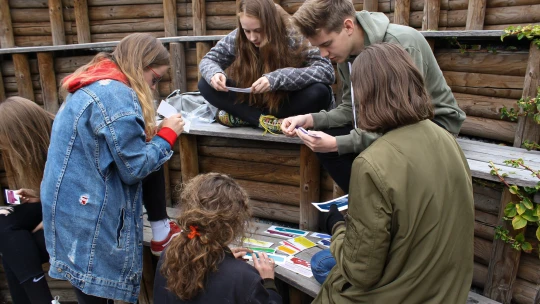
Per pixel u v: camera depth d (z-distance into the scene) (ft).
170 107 6.73
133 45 5.90
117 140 5.36
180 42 11.96
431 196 4.07
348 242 4.31
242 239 5.03
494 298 6.47
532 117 7.36
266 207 8.89
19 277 6.61
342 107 7.11
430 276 4.26
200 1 13.65
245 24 7.07
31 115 6.35
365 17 5.98
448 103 6.36
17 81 13.14
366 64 4.30
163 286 5.07
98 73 5.67
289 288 7.82
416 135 4.20
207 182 4.89
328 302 4.99
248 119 8.08
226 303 4.57
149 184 7.03
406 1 10.23
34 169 6.53
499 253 6.29
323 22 5.73
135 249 6.14
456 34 7.93
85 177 5.62
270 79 7.07
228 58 8.27
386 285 4.36
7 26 15.65
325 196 8.38
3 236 6.57
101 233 5.74
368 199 4.04
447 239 4.22
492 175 5.87
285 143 8.23
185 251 4.59
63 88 5.81
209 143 8.96
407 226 4.05
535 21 8.82
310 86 7.46
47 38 16.02
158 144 5.93
